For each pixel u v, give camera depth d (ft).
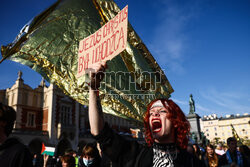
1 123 5.99
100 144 5.23
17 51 7.77
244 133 289.74
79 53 7.08
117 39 5.95
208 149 17.63
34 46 8.16
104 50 6.31
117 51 5.82
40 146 95.71
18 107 97.91
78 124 114.21
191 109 53.72
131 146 5.58
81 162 14.05
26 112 100.58
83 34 8.71
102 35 6.54
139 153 5.50
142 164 5.29
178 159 5.48
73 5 8.18
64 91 8.05
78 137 110.42
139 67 8.22
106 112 7.88
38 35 8.14
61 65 8.30
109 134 5.25
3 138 5.98
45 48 8.28
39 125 103.45
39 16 7.35
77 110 113.91
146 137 6.00
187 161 5.57
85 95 7.91
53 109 102.83
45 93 108.58
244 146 16.24
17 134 87.20
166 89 8.67
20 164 5.48
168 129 5.56
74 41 8.63
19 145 5.86
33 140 93.66
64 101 108.88
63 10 8.10
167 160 5.38
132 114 8.05
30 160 5.79
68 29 8.55
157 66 8.52
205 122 321.73
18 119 96.43
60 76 8.18
